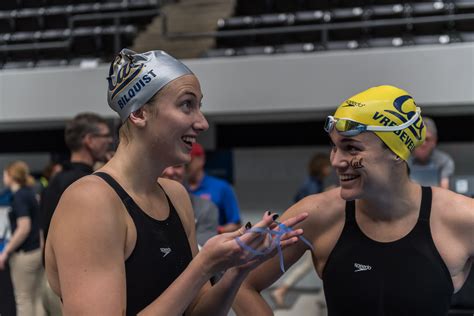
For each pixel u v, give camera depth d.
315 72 12.24
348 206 3.31
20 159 16.19
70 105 13.29
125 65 2.74
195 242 3.19
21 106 13.57
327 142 14.84
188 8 18.73
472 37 13.73
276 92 12.46
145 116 2.69
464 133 13.77
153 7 18.00
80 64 14.53
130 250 2.66
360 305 3.18
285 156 15.45
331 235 3.35
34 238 9.77
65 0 18.98
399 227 3.19
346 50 13.30
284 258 3.51
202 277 2.54
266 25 15.97
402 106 3.11
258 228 2.48
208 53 15.49
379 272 3.15
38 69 13.52
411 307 3.08
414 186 3.26
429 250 3.13
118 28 15.55
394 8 14.95
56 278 2.76
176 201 3.11
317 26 13.50
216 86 12.80
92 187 2.61
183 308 2.57
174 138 2.67
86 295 2.45
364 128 2.99
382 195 3.11
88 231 2.52
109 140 6.50
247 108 12.62
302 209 3.41
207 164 14.60
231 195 8.45
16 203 9.64
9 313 10.01
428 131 8.42
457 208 3.18
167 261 2.77
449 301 3.18
